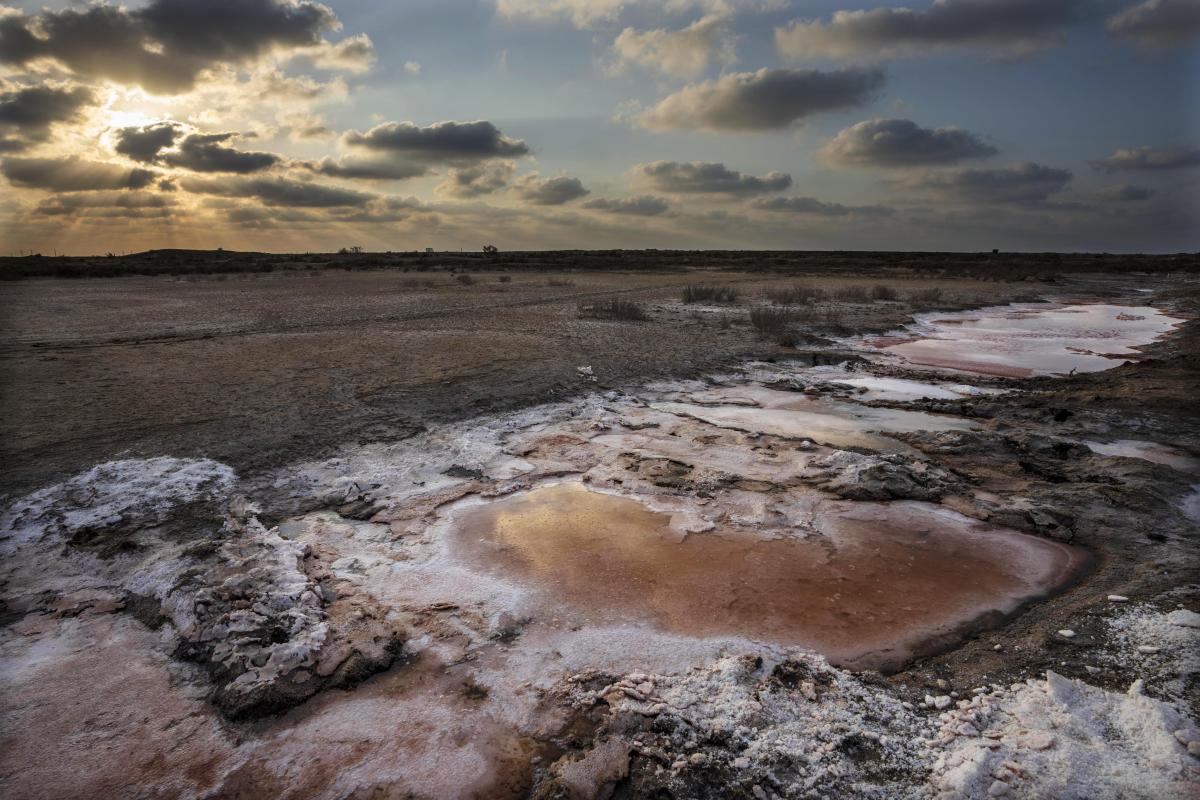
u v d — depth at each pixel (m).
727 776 3.10
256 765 3.21
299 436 7.48
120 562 4.90
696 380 11.12
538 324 16.91
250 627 4.10
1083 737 3.21
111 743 3.32
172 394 9.12
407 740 3.36
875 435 8.34
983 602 4.68
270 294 25.97
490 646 4.11
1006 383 11.60
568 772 3.09
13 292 26.73
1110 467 6.89
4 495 5.85
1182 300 27.17
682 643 4.15
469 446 7.47
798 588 4.82
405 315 18.73
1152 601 4.42
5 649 3.97
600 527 5.75
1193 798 2.79
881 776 3.11
